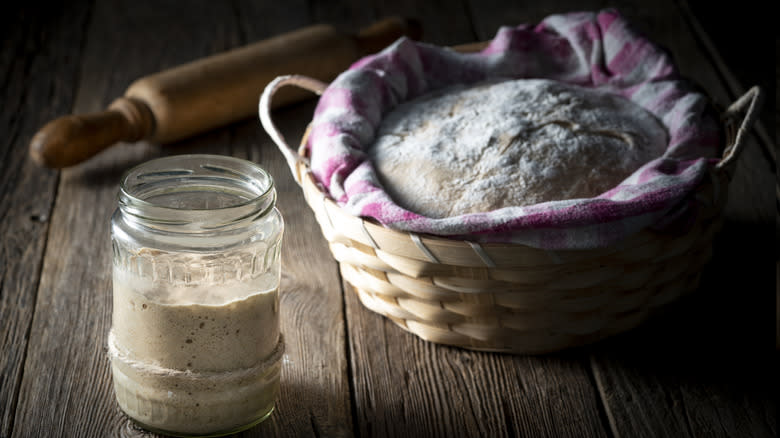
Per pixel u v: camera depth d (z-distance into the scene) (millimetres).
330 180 921
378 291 922
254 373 839
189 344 823
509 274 871
